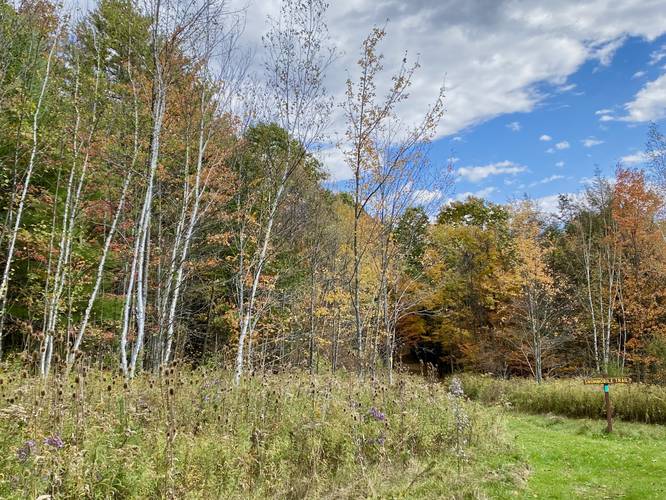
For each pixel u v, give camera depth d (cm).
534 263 2273
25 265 1273
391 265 1477
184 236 1309
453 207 3219
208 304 1680
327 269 1609
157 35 1080
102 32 1259
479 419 934
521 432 1112
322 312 1509
